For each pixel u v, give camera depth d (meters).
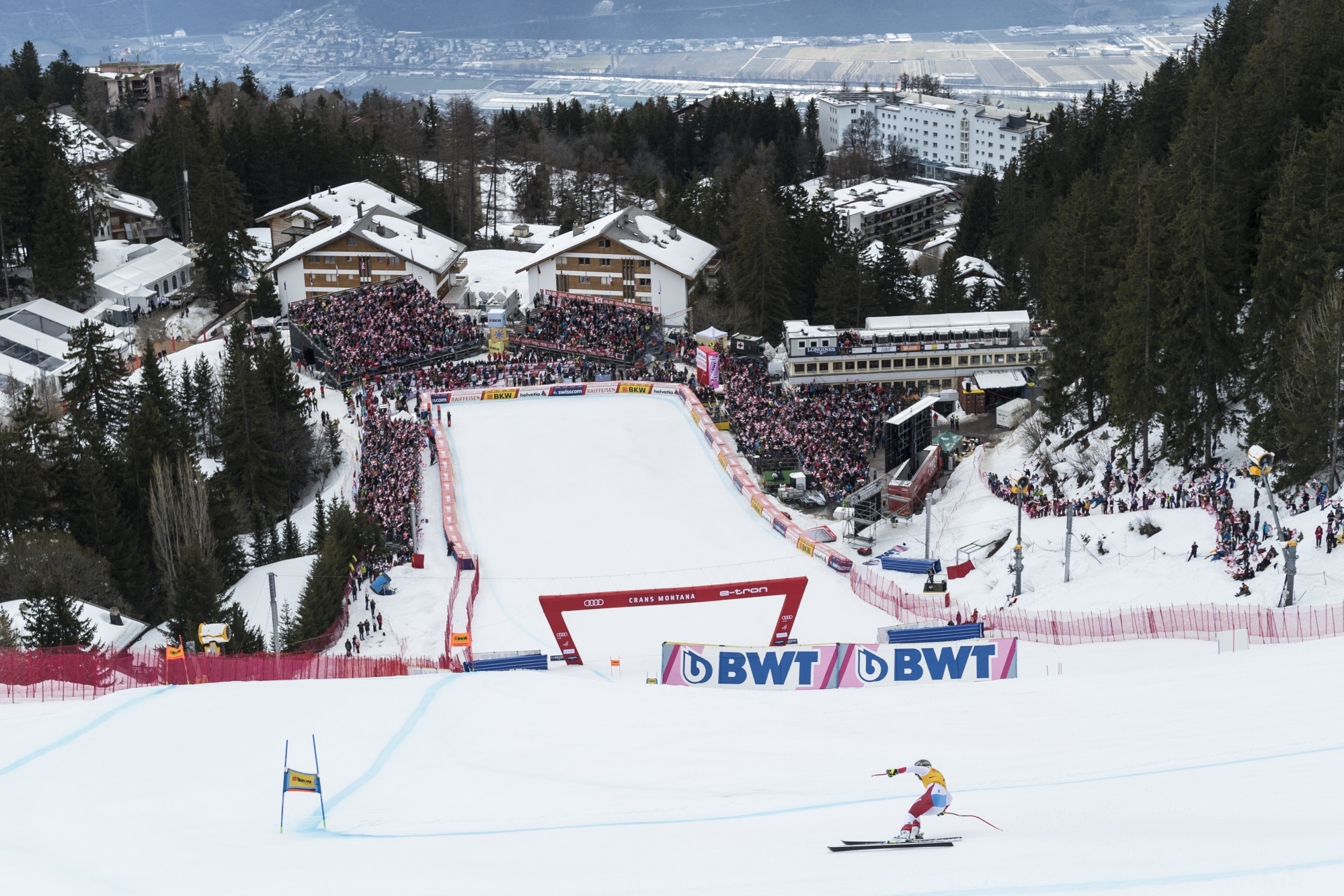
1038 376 120.06
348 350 139.38
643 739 49.03
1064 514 93.12
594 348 143.38
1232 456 93.00
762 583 79.62
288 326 153.38
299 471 118.44
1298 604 66.88
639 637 84.06
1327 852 24.41
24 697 59.97
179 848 35.34
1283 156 108.00
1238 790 31.27
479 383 136.50
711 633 84.44
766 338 153.25
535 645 83.19
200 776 45.09
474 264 180.75
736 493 112.19
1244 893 22.77
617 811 37.28
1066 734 42.12
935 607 84.31
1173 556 79.69
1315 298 84.56
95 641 74.81
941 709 50.28
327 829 38.06
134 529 97.88
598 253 154.75
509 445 122.62
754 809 35.84
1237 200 104.38
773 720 50.78
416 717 54.22
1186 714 42.50
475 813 38.94
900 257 164.62
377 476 111.75
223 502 101.00
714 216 185.12
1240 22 175.75
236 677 65.69
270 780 44.53
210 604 79.06
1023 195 187.62
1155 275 92.81
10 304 158.38
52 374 134.50
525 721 53.25
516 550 101.31
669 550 101.12
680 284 154.00
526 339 145.88
